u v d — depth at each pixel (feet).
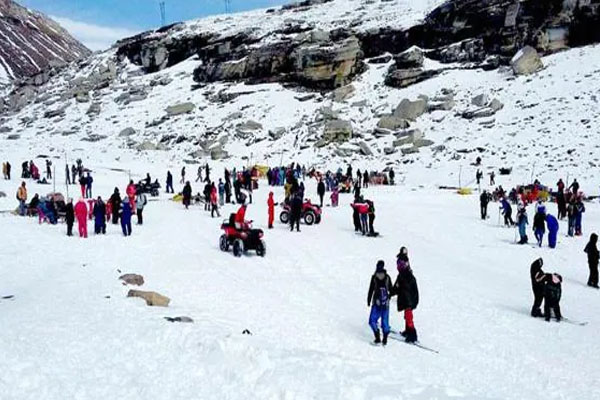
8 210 107.04
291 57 259.80
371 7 310.04
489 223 98.99
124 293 51.85
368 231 90.43
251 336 39.81
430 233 91.09
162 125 242.78
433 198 128.36
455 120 194.49
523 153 160.66
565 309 55.16
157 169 182.19
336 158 187.62
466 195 131.85
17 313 44.04
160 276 60.70
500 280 65.36
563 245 83.25
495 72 221.66
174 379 31.94
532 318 51.47
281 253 75.56
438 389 30.19
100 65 349.00
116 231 88.84
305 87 251.60
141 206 95.40
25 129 273.54
